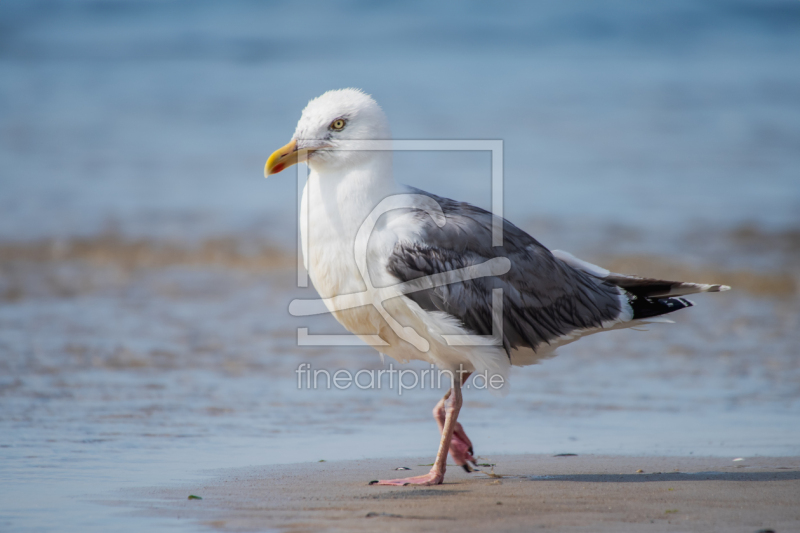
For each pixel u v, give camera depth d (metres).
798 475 7.86
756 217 21.83
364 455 8.66
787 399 10.83
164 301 15.71
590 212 22.12
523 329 8.04
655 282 8.69
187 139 29.25
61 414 9.73
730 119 32.31
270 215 21.88
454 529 6.16
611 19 50.78
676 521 6.37
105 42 45.66
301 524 6.30
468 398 11.06
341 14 51.78
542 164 26.48
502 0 52.41
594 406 10.62
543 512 6.63
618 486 7.48
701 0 53.62
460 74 39.72
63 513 6.59
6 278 17.08
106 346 12.80
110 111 32.72
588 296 8.47
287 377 11.58
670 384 11.51
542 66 41.97
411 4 52.72
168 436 9.09
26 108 33.06
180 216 21.67
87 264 18.30
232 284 17.00
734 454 8.72
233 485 7.46
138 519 6.45
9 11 50.12
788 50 46.56
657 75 40.28
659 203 23.02
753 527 6.22
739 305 15.96
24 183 24.31
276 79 38.34
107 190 23.78
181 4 51.88
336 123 7.96
